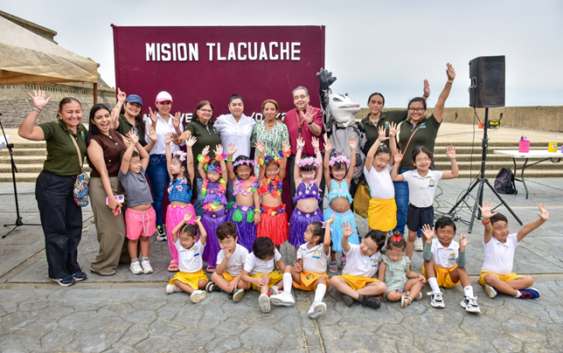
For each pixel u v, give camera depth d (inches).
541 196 291.3
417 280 136.8
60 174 139.8
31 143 394.0
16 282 148.3
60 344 109.1
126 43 202.4
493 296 135.5
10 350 106.3
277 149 177.3
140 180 153.8
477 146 427.8
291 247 191.3
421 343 110.7
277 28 203.3
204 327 118.2
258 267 138.9
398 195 170.7
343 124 186.7
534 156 277.3
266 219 158.6
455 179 357.4
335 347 108.3
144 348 107.7
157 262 168.9
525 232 139.7
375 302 128.8
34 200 277.0
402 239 136.2
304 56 206.1
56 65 166.6
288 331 116.3
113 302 132.9
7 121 525.0
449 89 168.4
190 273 141.2
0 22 156.9
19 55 150.6
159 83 205.6
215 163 163.3
